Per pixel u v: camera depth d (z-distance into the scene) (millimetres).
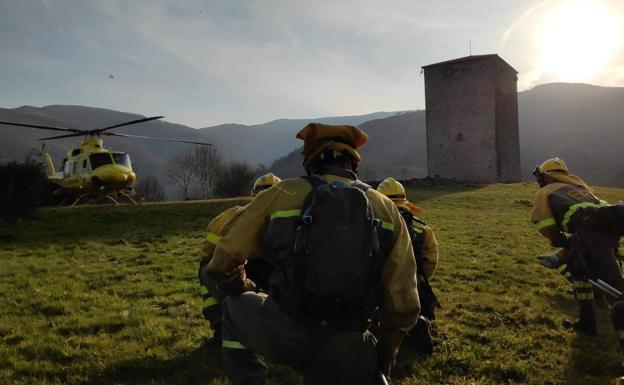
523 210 31203
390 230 3133
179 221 21062
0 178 18844
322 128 3480
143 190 74438
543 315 7773
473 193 42312
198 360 5848
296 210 3068
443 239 17828
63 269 11570
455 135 70625
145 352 6059
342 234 2836
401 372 5664
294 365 3219
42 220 19406
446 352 6184
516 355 6172
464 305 8398
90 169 27859
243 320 3365
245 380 3551
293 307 2979
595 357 6109
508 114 73062
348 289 2795
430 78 72312
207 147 73062
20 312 7828
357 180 3348
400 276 3082
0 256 13359
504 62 71125
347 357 3045
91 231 18219
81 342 6398
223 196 66438
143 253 14086
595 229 6344
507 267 12109
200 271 6066
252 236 3133
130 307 8148
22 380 5285
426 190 46938
